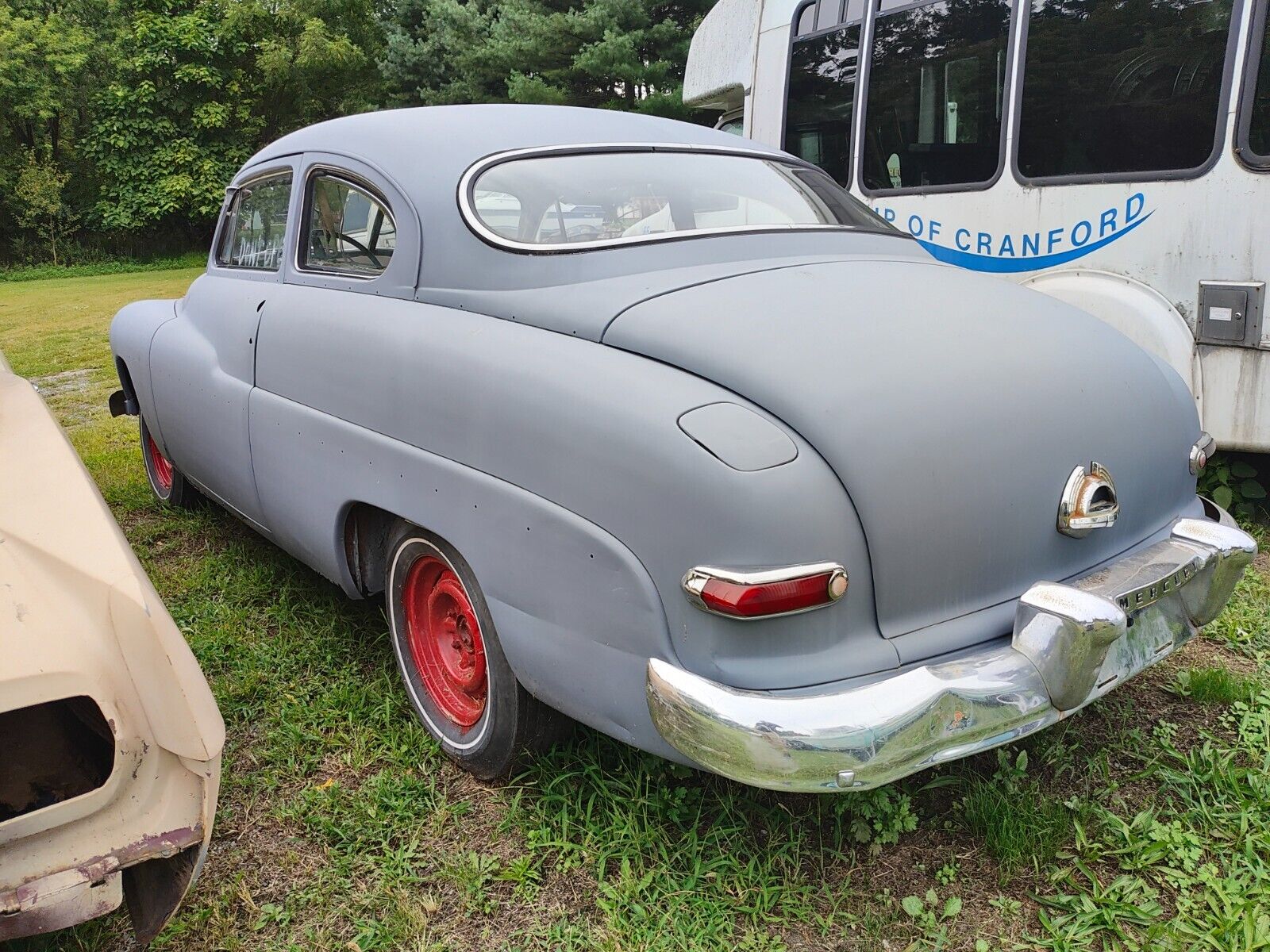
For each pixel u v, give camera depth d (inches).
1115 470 94.1
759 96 275.1
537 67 1103.0
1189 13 176.6
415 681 115.9
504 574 91.5
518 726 100.0
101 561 73.5
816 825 99.1
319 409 118.7
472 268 104.5
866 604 78.7
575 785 103.8
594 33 1039.0
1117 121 188.1
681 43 1024.9
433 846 98.1
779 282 98.0
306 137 139.5
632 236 104.7
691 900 89.4
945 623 82.6
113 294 765.3
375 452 107.5
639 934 85.9
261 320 134.3
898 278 105.5
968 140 215.3
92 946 86.0
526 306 98.3
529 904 90.6
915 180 229.1
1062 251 199.3
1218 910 86.5
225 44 1179.9
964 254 218.4
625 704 83.0
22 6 1252.5
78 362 399.5
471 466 94.6
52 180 1144.2
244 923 89.3
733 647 75.9
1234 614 141.9
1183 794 102.0
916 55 225.3
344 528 119.0
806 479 75.9
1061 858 94.7
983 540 83.5
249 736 117.6
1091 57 190.7
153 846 70.2
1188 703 120.7
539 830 98.0
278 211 143.6
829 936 86.5
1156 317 184.2
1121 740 112.7
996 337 93.4
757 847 96.2
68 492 81.1
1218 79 172.7
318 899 91.4
